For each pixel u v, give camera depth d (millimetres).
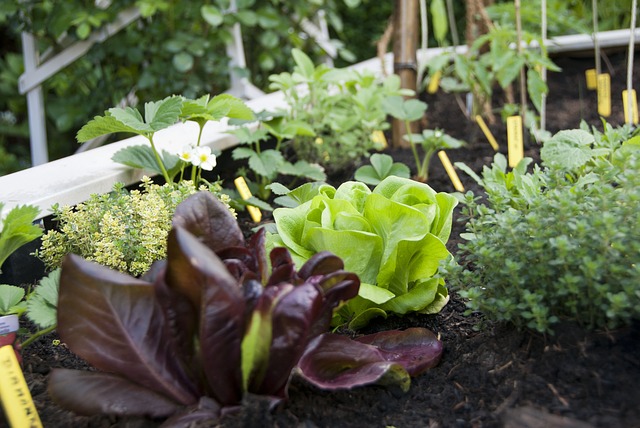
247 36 4801
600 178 1667
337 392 1512
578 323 1513
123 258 1847
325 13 4848
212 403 1379
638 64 3990
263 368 1372
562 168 1791
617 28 4656
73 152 4762
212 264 1249
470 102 3615
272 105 3277
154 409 1392
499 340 1634
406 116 2826
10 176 2188
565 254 1413
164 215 1883
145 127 1979
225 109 2199
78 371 1422
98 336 1416
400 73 3324
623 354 1428
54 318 1514
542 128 3133
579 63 4176
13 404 1346
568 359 1452
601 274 1423
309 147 2998
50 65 4043
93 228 1831
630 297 1398
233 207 2490
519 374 1491
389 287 1824
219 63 4043
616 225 1442
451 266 1634
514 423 1352
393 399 1510
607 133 2086
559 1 4488
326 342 1543
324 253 1496
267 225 2061
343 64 6090
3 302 1604
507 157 3123
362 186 1887
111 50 4008
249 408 1335
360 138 3088
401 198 1800
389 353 1646
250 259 1504
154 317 1425
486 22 3357
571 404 1362
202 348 1303
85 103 4285
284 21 4496
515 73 3127
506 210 1771
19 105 5027
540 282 1524
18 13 3977
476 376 1553
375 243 1695
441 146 2914
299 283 1444
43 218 1994
